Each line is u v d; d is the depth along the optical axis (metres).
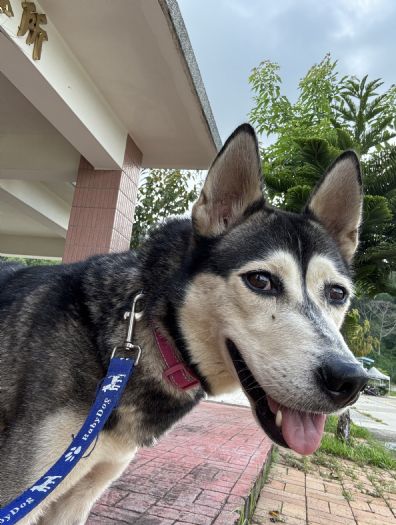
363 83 1.63
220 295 0.35
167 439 0.91
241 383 0.35
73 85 0.82
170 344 0.37
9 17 0.64
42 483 0.28
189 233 0.40
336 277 0.39
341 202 0.45
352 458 1.28
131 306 0.37
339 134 1.49
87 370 0.35
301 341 0.32
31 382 0.34
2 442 0.33
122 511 0.49
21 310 0.38
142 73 0.85
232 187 0.41
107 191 1.04
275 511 0.70
